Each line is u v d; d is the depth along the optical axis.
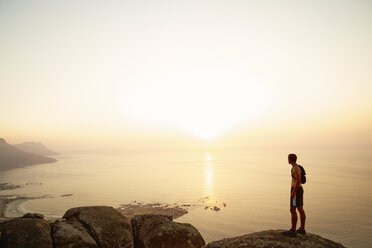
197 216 107.38
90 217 15.48
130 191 165.50
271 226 96.00
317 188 165.25
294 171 12.57
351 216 105.62
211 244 12.79
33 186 187.75
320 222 99.25
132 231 16.03
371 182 183.88
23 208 121.00
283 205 126.44
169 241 15.44
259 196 147.50
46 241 12.62
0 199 141.25
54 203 132.25
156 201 137.12
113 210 17.00
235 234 87.75
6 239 12.28
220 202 133.75
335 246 11.35
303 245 11.20
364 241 81.00
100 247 13.88
